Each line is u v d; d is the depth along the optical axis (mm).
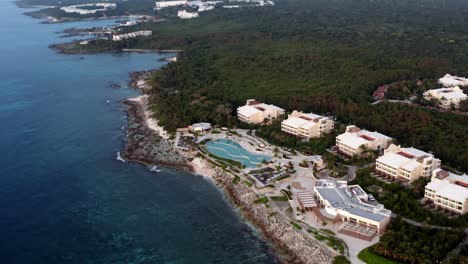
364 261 178625
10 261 194000
